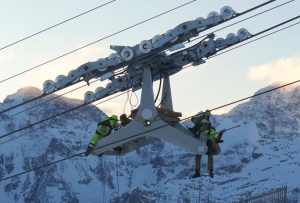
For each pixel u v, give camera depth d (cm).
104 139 2453
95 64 2442
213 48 2498
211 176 2628
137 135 2420
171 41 2383
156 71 2530
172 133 2414
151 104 2416
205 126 2569
